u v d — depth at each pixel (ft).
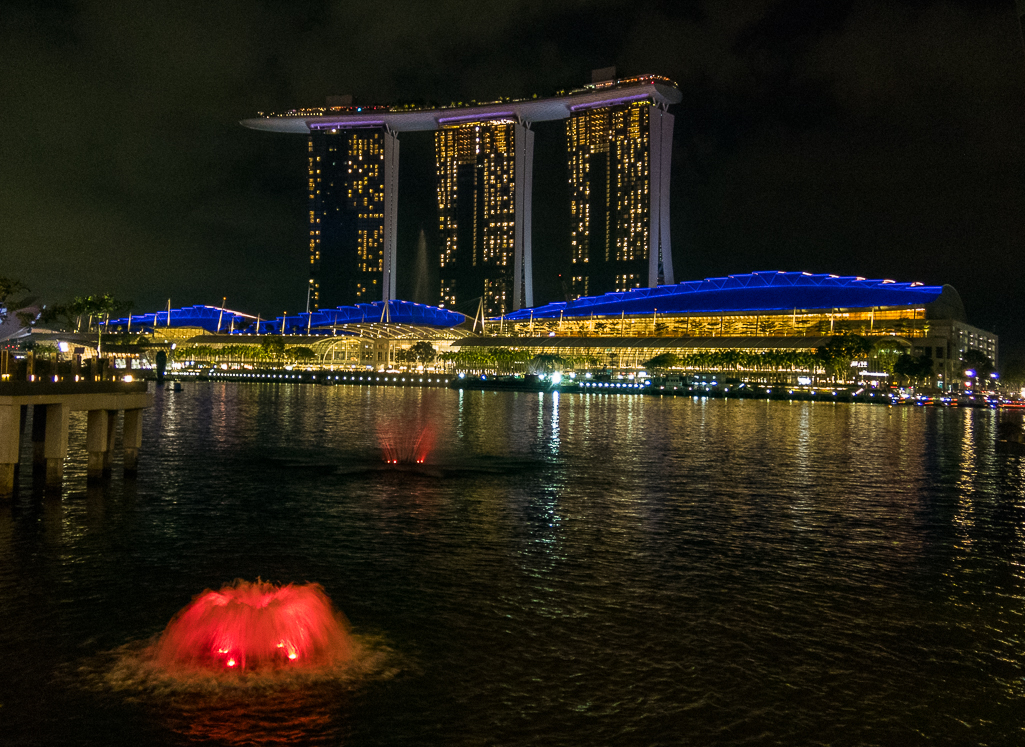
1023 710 43.73
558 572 69.15
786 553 77.56
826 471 143.84
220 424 225.97
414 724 40.88
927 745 39.83
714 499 109.91
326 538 81.15
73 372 105.40
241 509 96.12
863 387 591.78
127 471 116.98
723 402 467.93
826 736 40.50
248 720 40.98
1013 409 474.49
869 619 57.93
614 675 47.14
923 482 131.85
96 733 39.58
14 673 46.03
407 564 71.20
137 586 63.05
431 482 122.31
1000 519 98.78
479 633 53.62
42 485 107.76
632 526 89.86
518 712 42.32
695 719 41.93
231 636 48.29
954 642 53.52
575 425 253.44
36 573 66.33
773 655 50.65
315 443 178.19
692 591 64.03
